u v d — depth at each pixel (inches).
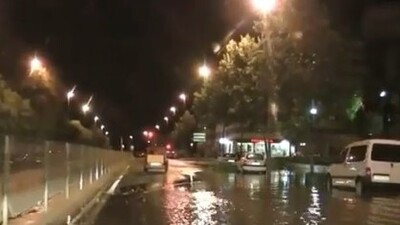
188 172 2065.7
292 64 1793.8
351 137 2321.6
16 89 2532.0
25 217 604.1
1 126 1739.7
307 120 1915.6
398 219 661.3
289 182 1402.6
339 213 719.7
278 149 3437.5
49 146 749.9
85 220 659.4
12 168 565.3
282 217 677.3
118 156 2851.9
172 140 6432.1
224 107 2728.8
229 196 984.3
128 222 639.1
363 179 1016.2
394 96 2217.0
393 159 1012.5
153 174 1894.7
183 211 746.8
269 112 2113.7
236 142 3725.4
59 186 834.8
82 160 1116.5
